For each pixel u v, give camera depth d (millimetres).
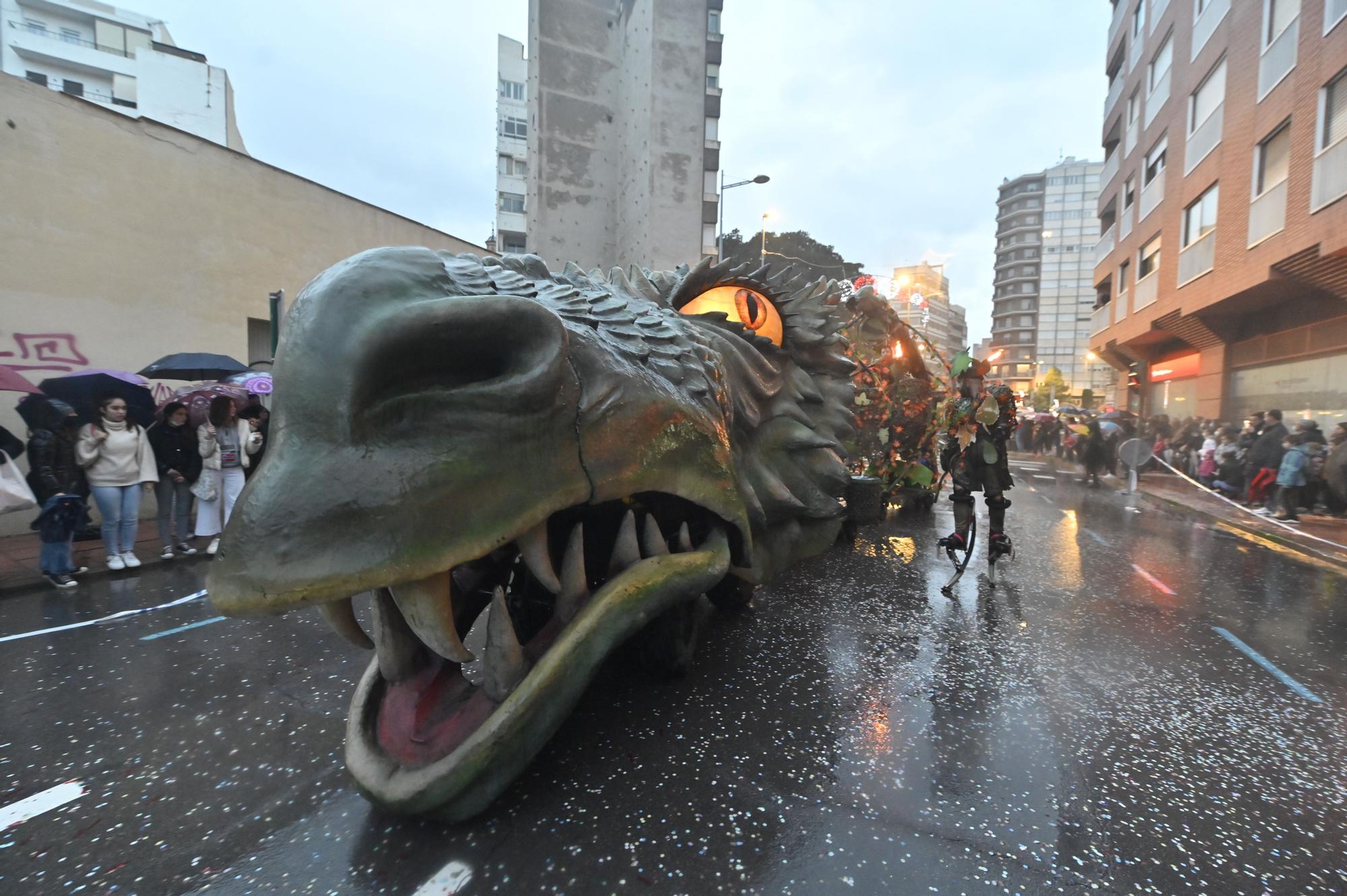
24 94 6641
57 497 4809
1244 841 1826
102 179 7281
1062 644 3438
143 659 3244
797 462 3164
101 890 1619
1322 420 12469
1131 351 22578
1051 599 4312
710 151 26844
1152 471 16391
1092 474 13977
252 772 2158
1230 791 2078
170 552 5707
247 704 2701
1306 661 3303
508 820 1844
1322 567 5836
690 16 18219
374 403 1410
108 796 2035
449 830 1806
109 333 7375
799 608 3924
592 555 2426
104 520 5254
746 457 2863
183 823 1889
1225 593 4762
